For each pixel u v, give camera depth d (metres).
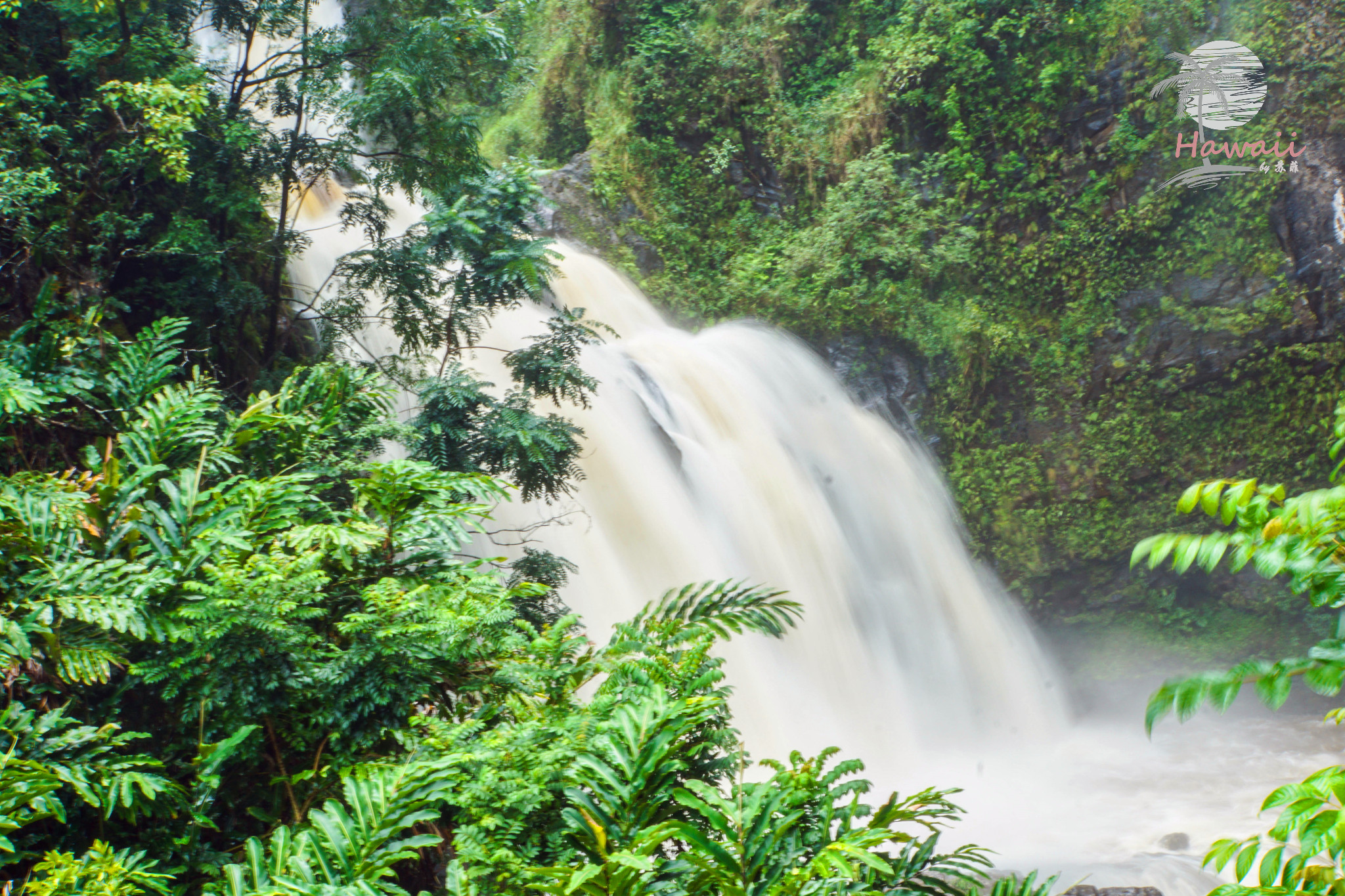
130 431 4.88
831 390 15.37
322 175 8.99
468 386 7.77
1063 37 15.24
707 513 12.29
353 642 3.91
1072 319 15.44
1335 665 1.42
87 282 7.02
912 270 15.56
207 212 7.93
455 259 8.68
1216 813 10.58
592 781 2.99
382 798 3.00
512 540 10.25
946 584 15.02
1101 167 15.25
